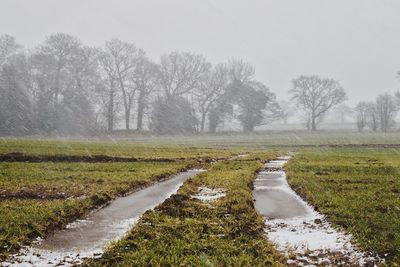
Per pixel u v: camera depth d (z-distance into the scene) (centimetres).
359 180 3081
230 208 2056
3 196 2338
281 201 2406
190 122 13375
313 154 6203
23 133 11006
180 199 2262
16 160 4416
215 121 13862
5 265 1278
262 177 3562
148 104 13225
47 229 1672
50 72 11869
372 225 1684
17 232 1561
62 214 1867
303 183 2916
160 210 1991
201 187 2819
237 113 14225
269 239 1584
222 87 13900
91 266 1248
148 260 1287
